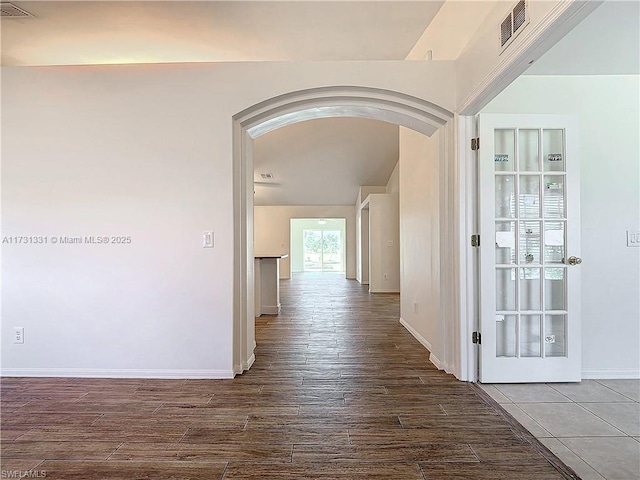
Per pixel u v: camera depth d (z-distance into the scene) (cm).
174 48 416
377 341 455
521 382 315
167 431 236
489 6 266
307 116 369
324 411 263
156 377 328
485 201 314
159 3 335
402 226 552
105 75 330
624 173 330
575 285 314
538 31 204
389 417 254
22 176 331
